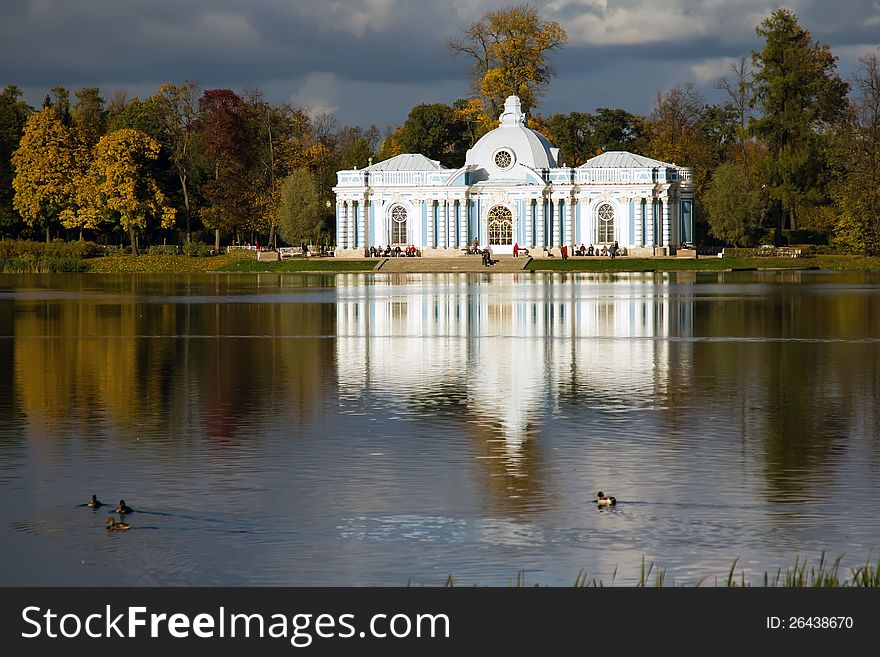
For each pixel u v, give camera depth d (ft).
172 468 121.60
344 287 449.06
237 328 268.21
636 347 224.74
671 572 90.33
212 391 170.81
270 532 100.32
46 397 165.99
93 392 170.50
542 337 243.40
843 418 147.43
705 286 432.25
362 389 171.63
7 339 245.86
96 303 361.92
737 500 108.78
